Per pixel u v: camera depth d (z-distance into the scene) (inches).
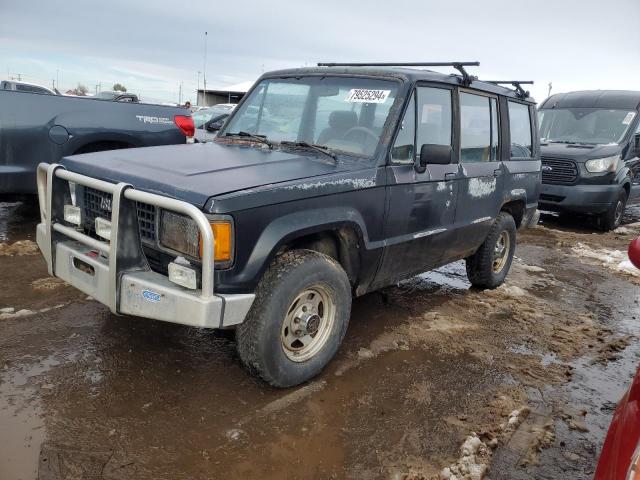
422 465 109.0
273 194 116.3
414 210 157.8
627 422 71.1
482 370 151.7
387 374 145.1
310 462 107.7
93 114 242.1
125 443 108.5
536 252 307.6
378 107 152.3
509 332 180.9
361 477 104.7
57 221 136.3
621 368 161.8
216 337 157.8
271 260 119.1
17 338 146.8
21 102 224.2
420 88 156.3
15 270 196.5
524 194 220.5
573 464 114.1
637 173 422.6
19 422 112.0
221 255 108.7
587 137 412.5
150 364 139.3
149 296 112.0
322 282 129.7
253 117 177.6
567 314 204.8
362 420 123.1
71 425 112.6
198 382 133.0
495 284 223.6
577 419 131.0
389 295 207.6
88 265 123.0
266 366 123.0
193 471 102.5
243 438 113.1
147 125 258.2
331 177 130.5
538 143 237.1
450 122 172.4
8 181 224.8
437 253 177.6
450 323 183.3
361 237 140.2
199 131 401.7
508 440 120.1
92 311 167.2
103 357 140.9
